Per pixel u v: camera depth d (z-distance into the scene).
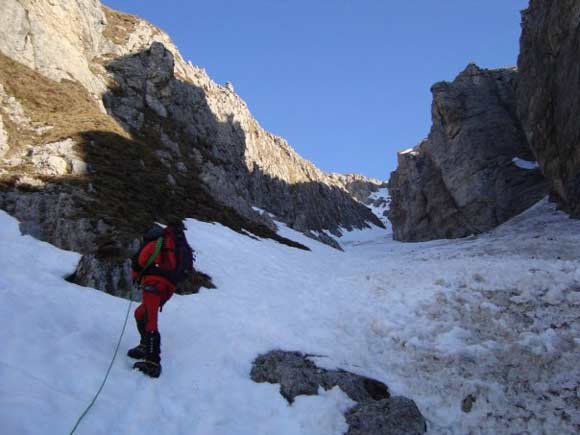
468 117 70.50
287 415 8.06
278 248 30.56
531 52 52.28
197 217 26.31
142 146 31.58
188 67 66.69
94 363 7.80
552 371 9.94
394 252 57.38
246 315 12.55
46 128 24.30
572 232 36.34
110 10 56.56
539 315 12.35
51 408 6.14
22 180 17.66
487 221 63.16
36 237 14.16
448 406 9.31
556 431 8.51
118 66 45.59
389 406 8.57
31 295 9.70
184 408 7.48
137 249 14.20
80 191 18.52
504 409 9.06
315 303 15.19
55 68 32.19
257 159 79.31
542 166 50.78
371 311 14.05
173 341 9.85
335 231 120.94
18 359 7.13
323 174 152.38
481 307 13.13
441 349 11.14
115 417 6.64
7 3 30.20
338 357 10.67
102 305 10.69
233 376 8.94
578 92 38.81
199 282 15.25
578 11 38.09
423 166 95.06
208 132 56.62
